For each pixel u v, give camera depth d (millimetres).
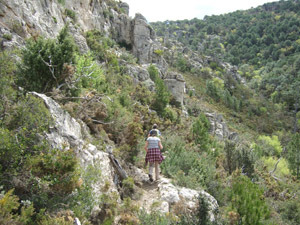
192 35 150625
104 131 6441
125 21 33281
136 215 3939
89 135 5535
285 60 105625
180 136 10719
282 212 7543
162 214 4164
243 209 4703
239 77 90750
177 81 24109
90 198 3582
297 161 16297
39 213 2824
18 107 3789
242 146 11438
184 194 5219
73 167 3369
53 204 3133
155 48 34312
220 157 10586
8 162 3107
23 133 3430
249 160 10172
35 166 3201
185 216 4125
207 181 6562
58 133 3992
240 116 46844
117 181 4988
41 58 6156
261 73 108125
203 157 8914
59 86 6289
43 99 4227
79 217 3229
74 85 6898
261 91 86875
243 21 162375
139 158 6695
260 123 48094
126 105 10672
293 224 6809
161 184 5574
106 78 14891
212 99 48125
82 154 4199
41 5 14438
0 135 3090
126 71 21453
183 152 7875
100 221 3607
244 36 145375
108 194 4137
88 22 25500
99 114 6695
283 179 14062
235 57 124875
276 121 54625
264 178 10758
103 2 31297
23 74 6184
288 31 134125
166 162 6859
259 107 60156
